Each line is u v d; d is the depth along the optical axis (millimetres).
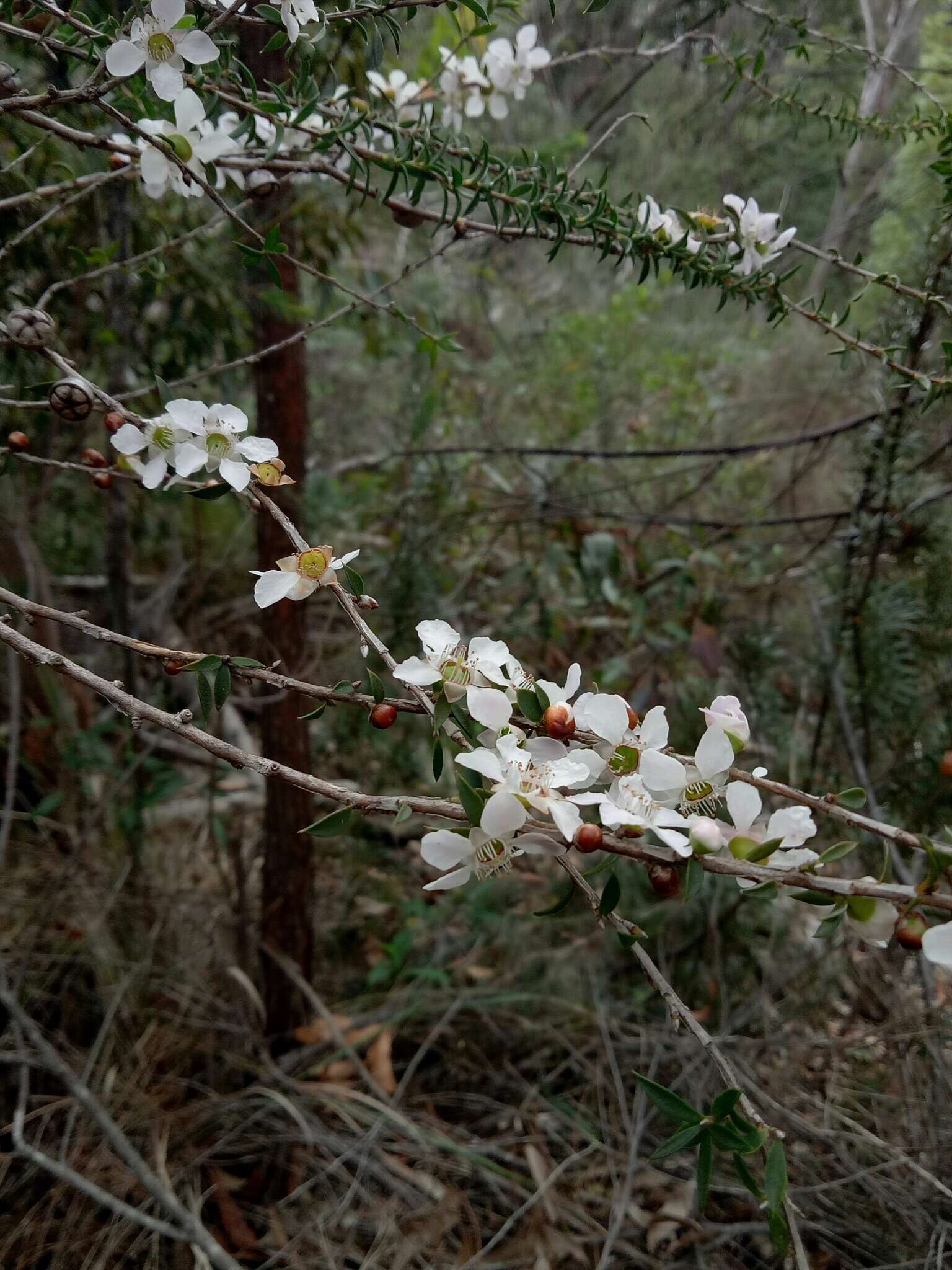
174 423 173
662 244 229
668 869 137
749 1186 124
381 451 621
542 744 145
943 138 282
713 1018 364
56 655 150
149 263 262
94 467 201
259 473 172
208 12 178
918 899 128
